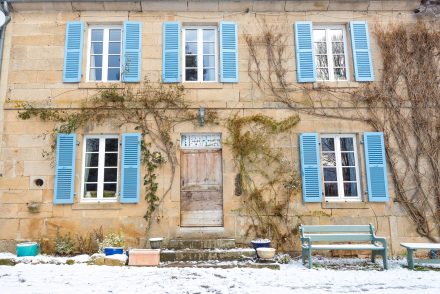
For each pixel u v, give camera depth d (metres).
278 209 7.84
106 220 7.75
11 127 8.02
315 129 8.18
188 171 8.15
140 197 7.85
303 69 8.36
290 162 8.04
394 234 7.79
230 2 8.52
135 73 8.23
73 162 7.88
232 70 8.34
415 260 6.62
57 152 7.89
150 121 8.13
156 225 7.76
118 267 6.61
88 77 8.45
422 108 8.22
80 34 8.39
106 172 8.09
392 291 5.13
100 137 8.18
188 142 8.23
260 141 8.10
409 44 8.53
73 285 5.46
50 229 7.69
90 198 7.96
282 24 8.59
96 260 6.86
